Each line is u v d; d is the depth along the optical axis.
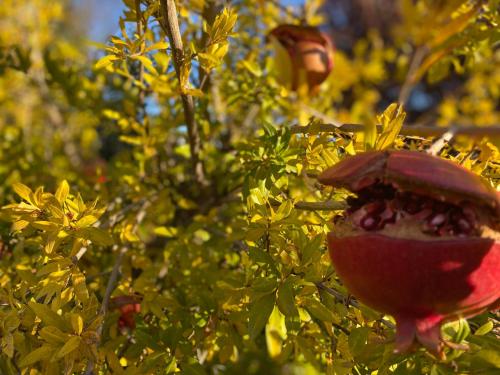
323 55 0.62
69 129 1.18
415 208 0.36
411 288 0.35
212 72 0.72
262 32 0.92
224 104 0.85
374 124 0.43
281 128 0.58
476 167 0.48
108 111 0.77
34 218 0.51
